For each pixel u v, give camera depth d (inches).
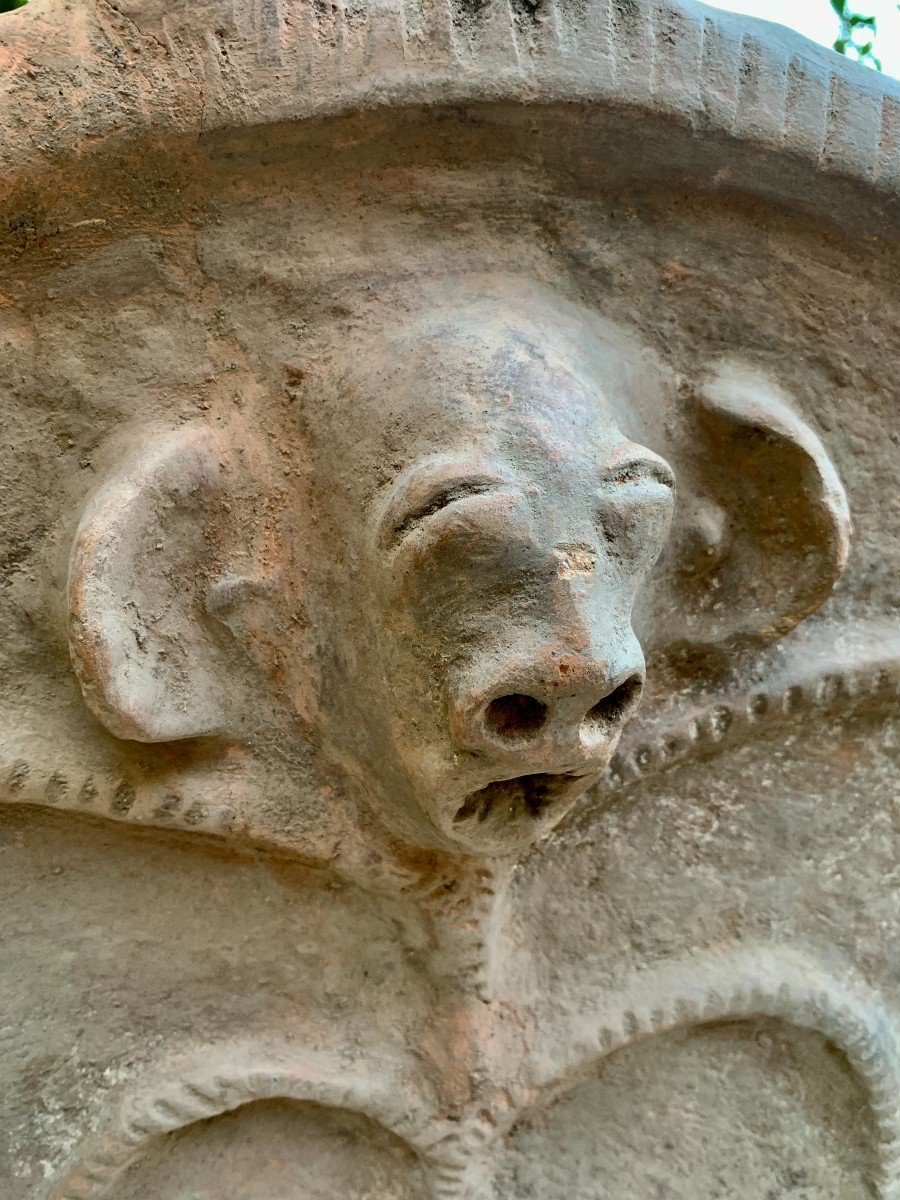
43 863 36.0
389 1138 39.3
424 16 30.0
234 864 37.3
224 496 32.3
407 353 31.1
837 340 35.9
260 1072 37.2
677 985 40.3
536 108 30.4
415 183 31.8
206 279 31.9
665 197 33.1
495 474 28.0
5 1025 36.3
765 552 35.8
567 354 31.9
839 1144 42.9
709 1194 42.3
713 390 34.3
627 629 28.9
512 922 39.9
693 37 31.2
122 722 31.4
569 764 29.1
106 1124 36.6
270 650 33.6
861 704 40.1
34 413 32.2
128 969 37.2
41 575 32.9
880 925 42.9
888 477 37.9
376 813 35.6
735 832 41.6
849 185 33.0
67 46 29.1
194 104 29.3
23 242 30.5
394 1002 38.7
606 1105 41.5
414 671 29.5
